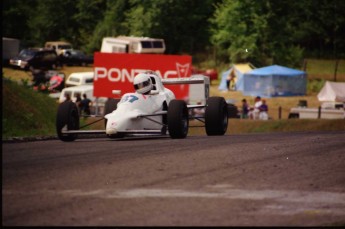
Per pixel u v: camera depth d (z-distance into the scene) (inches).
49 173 1473.9
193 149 1873.8
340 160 1745.8
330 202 1305.4
